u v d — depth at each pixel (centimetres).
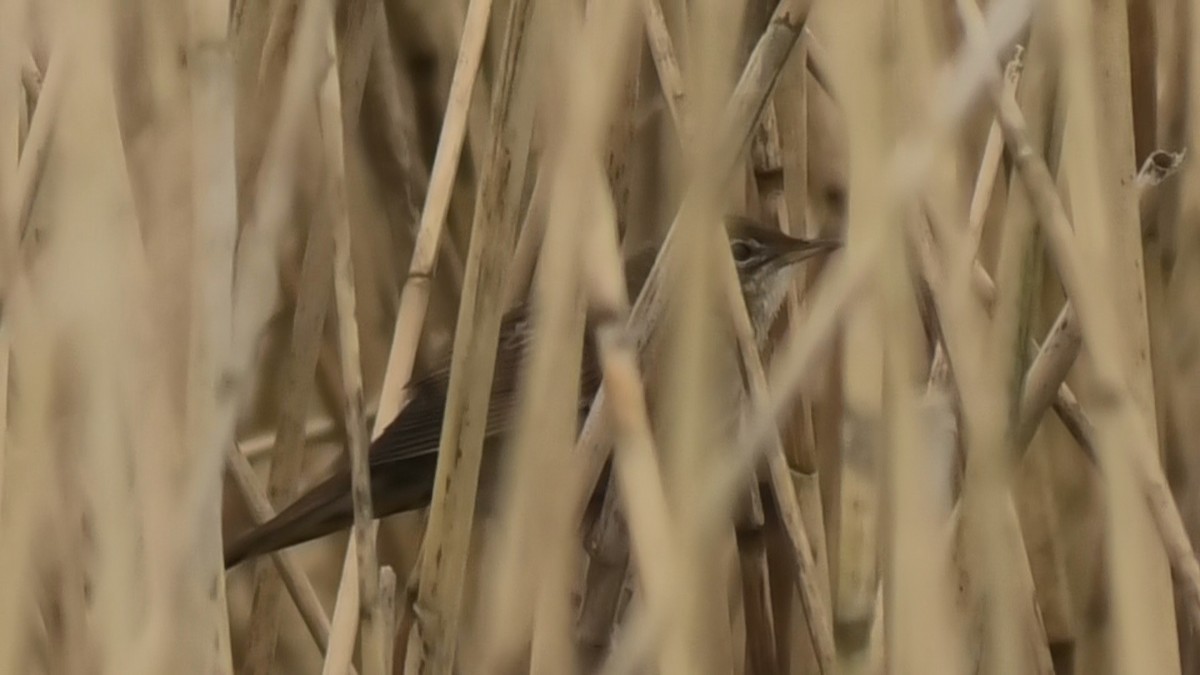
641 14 241
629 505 171
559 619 192
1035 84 227
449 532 216
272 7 281
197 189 195
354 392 233
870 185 173
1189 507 282
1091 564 303
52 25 206
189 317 204
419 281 255
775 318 317
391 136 348
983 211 249
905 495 177
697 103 173
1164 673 190
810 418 284
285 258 335
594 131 191
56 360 186
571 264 192
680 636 165
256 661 285
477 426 216
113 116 190
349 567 237
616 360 186
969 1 211
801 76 300
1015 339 226
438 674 217
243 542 269
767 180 304
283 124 202
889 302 175
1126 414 188
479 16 259
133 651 178
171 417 194
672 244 187
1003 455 187
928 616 174
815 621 245
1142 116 299
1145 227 293
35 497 186
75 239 185
